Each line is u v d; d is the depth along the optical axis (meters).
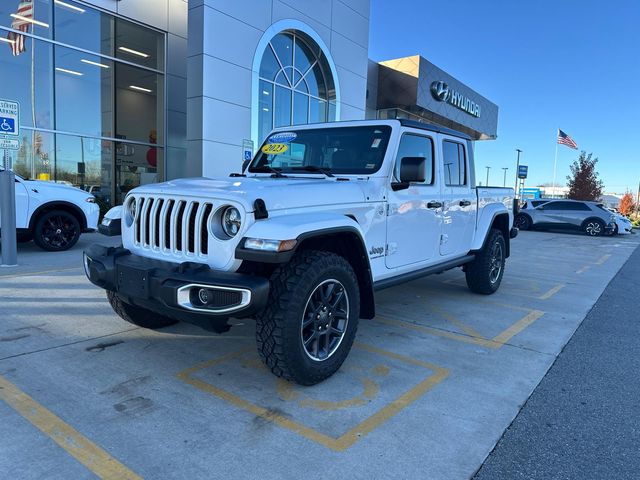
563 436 2.88
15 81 12.49
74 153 13.94
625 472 2.54
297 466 2.48
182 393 3.26
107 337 4.31
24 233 8.59
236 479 2.36
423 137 4.81
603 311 5.95
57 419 2.86
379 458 2.58
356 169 4.34
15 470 2.36
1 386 3.27
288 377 3.24
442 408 3.17
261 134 15.70
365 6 19.44
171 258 3.37
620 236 19.86
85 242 10.27
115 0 14.15
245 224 3.01
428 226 4.86
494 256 6.52
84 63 13.93
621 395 3.47
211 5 13.16
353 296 3.57
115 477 2.34
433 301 6.16
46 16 12.91
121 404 3.08
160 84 16.02
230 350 4.09
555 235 19.20
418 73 24.33
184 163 16.89
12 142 7.24
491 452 2.68
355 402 3.21
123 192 15.35
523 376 3.77
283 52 16.25
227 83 13.85
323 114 18.48
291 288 3.09
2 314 4.89
